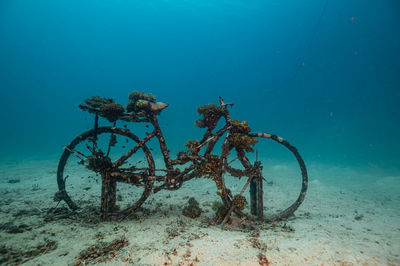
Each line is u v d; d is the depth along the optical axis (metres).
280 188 13.12
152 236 5.18
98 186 12.06
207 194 11.00
